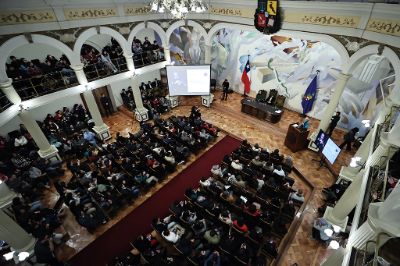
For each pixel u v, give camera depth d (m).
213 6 12.46
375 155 5.07
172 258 6.40
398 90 5.79
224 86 15.45
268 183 8.47
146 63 13.59
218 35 15.84
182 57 17.34
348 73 9.01
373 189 4.61
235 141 12.36
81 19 9.97
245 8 11.27
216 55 16.67
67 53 10.02
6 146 11.10
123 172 9.79
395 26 7.00
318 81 12.69
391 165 4.95
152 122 14.10
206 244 6.84
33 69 10.01
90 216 7.95
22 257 6.43
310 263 7.06
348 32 8.42
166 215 8.65
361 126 11.79
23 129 11.87
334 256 5.73
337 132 12.55
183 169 10.70
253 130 13.08
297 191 8.54
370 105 11.12
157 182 9.97
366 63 10.70
